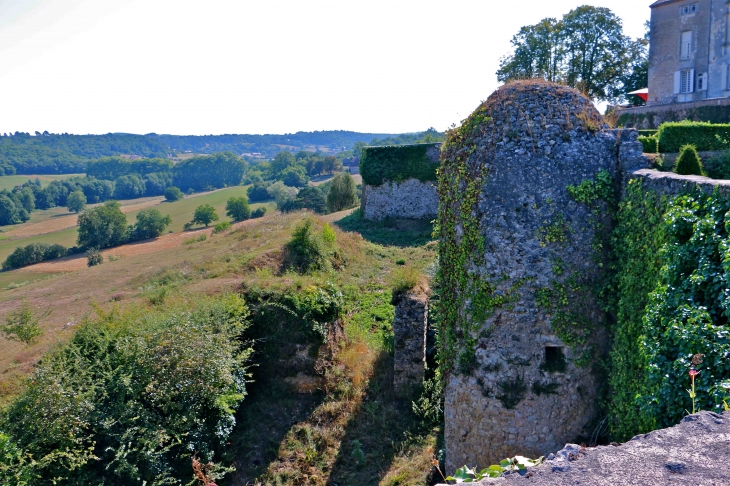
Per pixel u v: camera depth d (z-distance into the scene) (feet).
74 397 32.37
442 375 31.48
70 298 65.21
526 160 26.58
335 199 142.51
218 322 40.98
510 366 26.81
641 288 23.61
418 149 101.45
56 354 36.29
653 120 104.06
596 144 26.76
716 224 19.11
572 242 26.21
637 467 10.61
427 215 101.45
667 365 18.26
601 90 135.03
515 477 10.84
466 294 28.22
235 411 39.99
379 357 47.42
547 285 26.23
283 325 44.98
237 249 74.54
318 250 66.80
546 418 26.55
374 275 68.54
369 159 104.63
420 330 42.68
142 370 35.83
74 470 31.09
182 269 67.56
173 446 34.83
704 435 11.51
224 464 36.78
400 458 36.01
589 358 26.32
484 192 27.32
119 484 31.89
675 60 112.16
